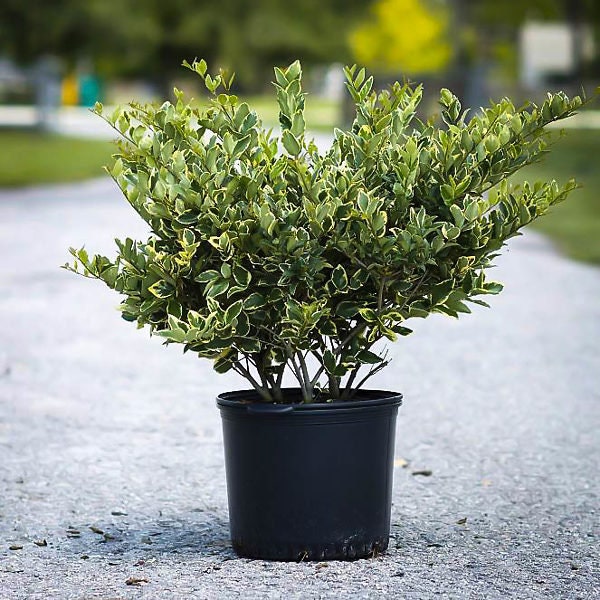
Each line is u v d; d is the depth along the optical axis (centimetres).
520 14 7581
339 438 600
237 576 582
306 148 632
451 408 1009
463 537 661
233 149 599
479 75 5562
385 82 5622
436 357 1224
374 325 612
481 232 597
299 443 598
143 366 1189
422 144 626
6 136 5341
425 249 579
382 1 7369
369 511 611
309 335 623
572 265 1891
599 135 4712
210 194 583
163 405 1027
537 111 607
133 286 605
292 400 639
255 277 600
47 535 674
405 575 582
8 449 883
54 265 1836
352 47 7881
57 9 6631
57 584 576
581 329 1370
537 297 1591
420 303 605
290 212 577
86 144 4884
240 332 591
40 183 3412
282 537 605
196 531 679
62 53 6900
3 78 9450
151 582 575
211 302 579
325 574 583
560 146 4262
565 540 655
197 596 551
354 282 593
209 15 7912
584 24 7162
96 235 2178
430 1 7969
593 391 1070
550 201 605
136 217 2492
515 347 1271
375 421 607
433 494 763
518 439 909
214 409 1013
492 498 752
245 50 8069
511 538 659
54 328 1378
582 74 7125
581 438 910
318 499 601
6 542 660
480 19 7650
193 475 813
